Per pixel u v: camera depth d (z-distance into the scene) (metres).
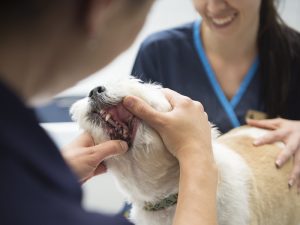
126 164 0.96
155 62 1.48
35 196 0.35
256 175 1.14
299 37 1.49
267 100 1.42
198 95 1.43
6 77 0.36
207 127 0.83
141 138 0.91
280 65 1.42
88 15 0.36
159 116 0.83
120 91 0.92
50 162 0.37
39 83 0.38
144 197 1.02
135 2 0.38
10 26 0.35
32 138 0.36
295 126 1.33
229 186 1.04
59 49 0.37
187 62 1.47
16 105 0.35
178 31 1.53
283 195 1.18
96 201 1.90
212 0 1.30
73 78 0.41
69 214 0.36
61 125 1.72
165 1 1.96
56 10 0.35
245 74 1.45
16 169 0.34
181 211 0.67
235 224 1.04
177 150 0.80
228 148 1.17
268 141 1.26
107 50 0.41
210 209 0.68
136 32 0.42
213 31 1.38
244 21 1.34
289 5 1.99
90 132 0.96
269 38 1.43
